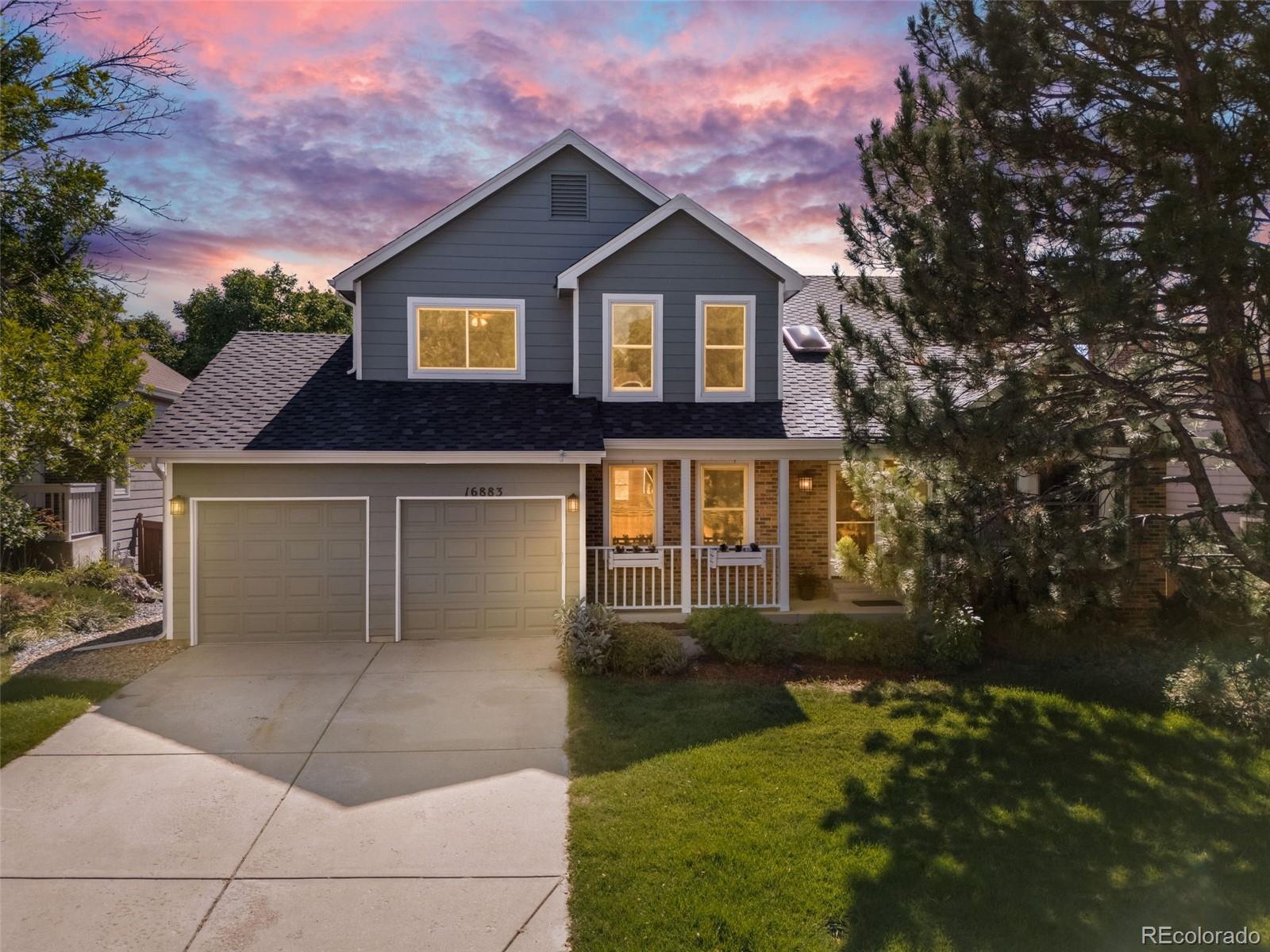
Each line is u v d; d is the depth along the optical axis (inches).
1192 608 447.8
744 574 552.1
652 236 534.0
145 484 805.9
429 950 176.2
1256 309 242.8
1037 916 189.3
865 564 365.1
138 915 187.9
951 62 311.3
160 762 280.2
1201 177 256.1
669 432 491.8
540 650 442.3
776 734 309.9
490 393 532.1
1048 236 278.8
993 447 266.8
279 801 249.4
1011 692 367.9
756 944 177.0
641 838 224.8
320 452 444.8
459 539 471.2
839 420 510.9
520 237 550.3
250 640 459.5
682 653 401.7
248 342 605.9
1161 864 215.5
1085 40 279.7
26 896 195.0
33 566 626.8
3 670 362.6
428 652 437.1
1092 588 305.6
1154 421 325.1
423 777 269.4
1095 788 263.9
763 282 539.8
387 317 539.8
